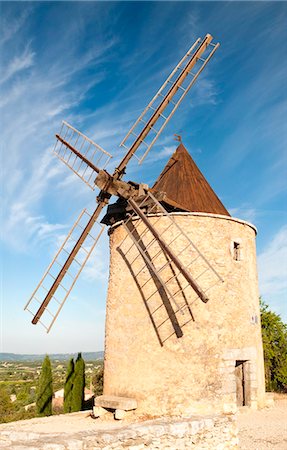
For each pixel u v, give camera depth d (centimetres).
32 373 12762
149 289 1259
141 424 799
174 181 1466
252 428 1063
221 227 1316
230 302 1262
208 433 840
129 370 1224
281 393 1983
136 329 1247
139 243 1320
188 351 1173
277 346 2159
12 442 677
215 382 1166
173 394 1145
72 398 1923
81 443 671
